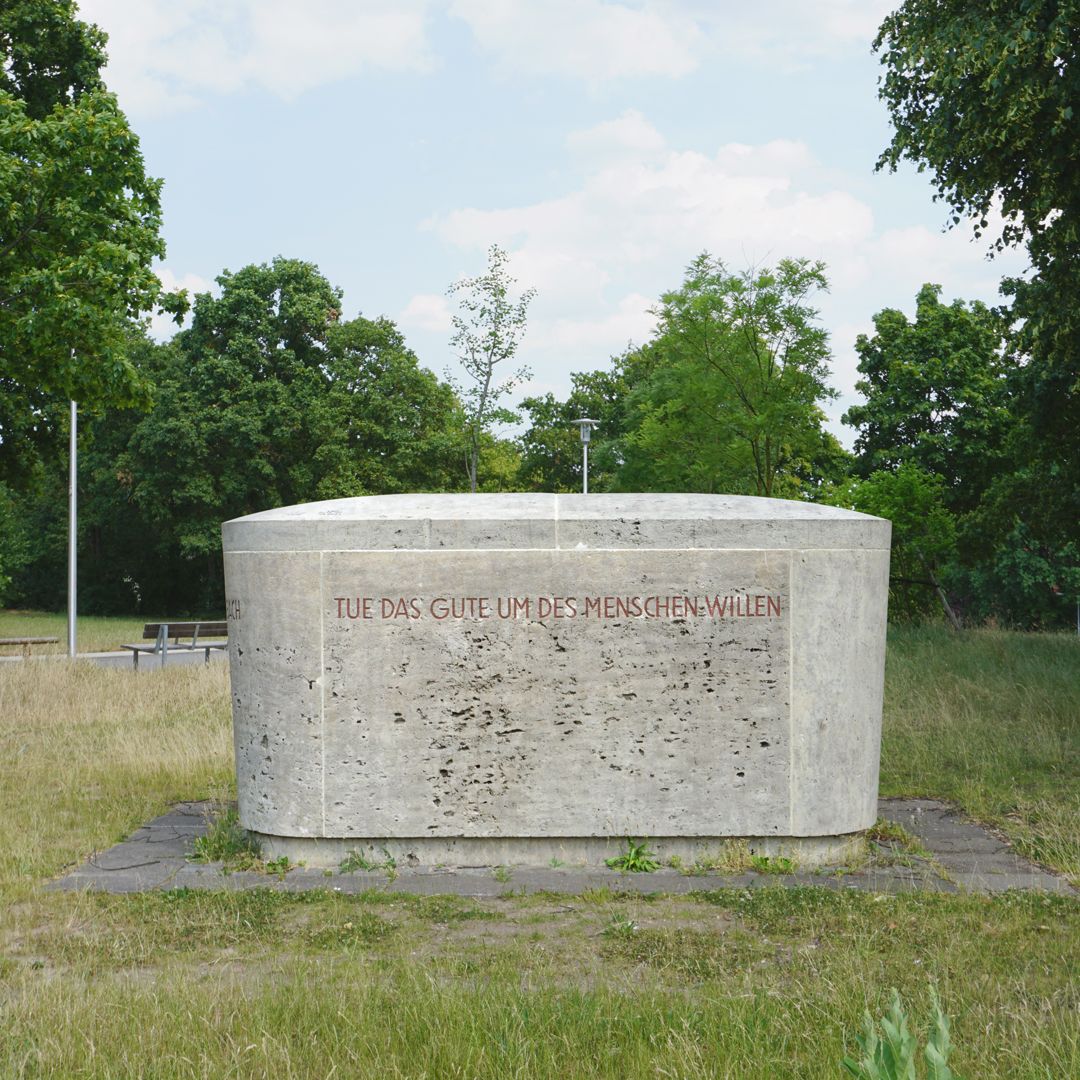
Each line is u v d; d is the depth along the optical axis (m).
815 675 7.34
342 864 7.30
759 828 7.28
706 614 7.32
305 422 44.78
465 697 7.30
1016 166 13.26
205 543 44.91
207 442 45.03
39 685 15.82
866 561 7.47
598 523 7.33
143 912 6.35
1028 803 8.76
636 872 7.14
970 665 15.51
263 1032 4.39
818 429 31.45
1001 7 12.29
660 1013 4.53
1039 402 17.80
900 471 26.67
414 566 7.32
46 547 55.62
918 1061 4.04
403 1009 4.63
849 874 7.08
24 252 15.57
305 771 7.30
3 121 15.16
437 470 46.12
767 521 7.34
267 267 47.22
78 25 21.84
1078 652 16.94
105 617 54.75
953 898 6.45
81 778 10.23
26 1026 4.55
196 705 14.60
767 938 5.79
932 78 12.80
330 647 7.31
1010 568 34.31
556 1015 4.53
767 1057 4.16
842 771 7.38
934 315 35.16
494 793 7.27
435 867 7.29
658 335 35.06
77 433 32.06
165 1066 4.20
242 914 6.30
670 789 7.29
